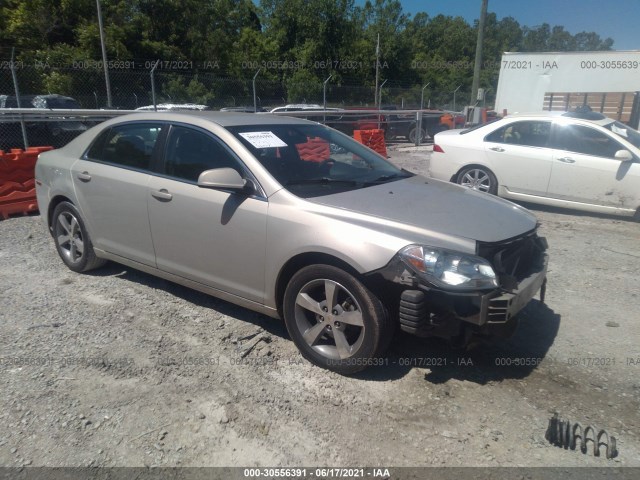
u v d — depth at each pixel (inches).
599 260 229.1
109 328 156.3
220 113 175.9
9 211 280.5
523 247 138.5
